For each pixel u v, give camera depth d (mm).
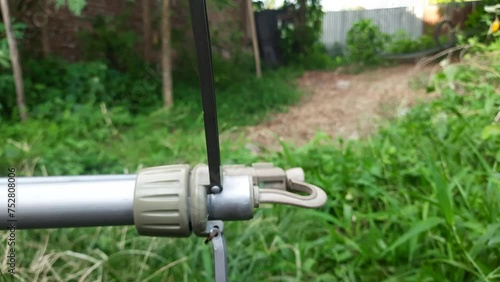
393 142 3133
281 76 8148
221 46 8469
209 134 713
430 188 2496
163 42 5715
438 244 1995
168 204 736
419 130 3211
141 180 760
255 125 5422
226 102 6098
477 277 1776
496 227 1693
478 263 1697
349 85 7230
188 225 742
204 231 751
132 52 6910
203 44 672
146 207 739
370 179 2598
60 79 5730
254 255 1977
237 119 5531
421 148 2934
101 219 763
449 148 2789
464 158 2717
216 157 726
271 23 9906
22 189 760
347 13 12117
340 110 5871
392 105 5398
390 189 2576
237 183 771
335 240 2105
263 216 2342
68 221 758
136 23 7566
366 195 2529
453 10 9117
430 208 2227
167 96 5594
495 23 4613
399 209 2209
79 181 777
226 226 2199
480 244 1704
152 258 2047
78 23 6941
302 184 886
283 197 803
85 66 5848
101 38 6824
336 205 2441
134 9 7520
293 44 10047
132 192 765
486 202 2064
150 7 7293
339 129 5137
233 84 7199
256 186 808
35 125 4215
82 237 2107
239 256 1957
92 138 4176
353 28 10242
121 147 3850
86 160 3426
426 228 1799
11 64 5227
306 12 10414
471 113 3271
